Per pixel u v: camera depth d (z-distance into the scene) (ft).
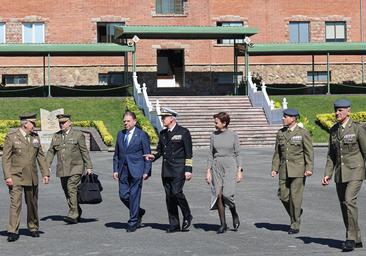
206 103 148.15
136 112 140.77
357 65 186.19
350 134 36.96
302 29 185.47
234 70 170.40
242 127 136.87
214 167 42.83
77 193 47.29
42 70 174.70
